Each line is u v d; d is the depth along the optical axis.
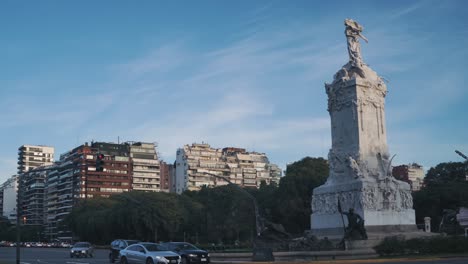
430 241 56.28
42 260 72.50
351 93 74.19
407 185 73.62
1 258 79.06
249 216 139.12
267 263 52.62
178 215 143.25
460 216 97.19
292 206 120.62
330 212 73.06
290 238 70.94
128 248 53.81
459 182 128.12
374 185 70.19
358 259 53.00
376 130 74.19
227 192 145.75
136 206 138.62
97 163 60.25
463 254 52.94
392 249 56.44
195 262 55.69
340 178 73.56
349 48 78.25
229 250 79.94
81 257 83.69
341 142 74.75
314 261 51.84
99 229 154.00
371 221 68.50
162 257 49.94
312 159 136.25
